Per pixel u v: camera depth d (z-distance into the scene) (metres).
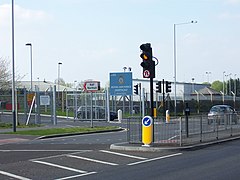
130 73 46.53
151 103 20.91
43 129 33.84
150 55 20.81
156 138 21.52
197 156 17.83
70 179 12.92
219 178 12.59
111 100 57.69
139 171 14.11
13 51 32.97
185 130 21.67
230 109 43.53
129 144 20.91
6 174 13.94
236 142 24.00
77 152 19.28
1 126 38.12
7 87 56.78
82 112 52.12
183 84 88.38
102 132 33.53
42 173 14.08
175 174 13.38
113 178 12.84
